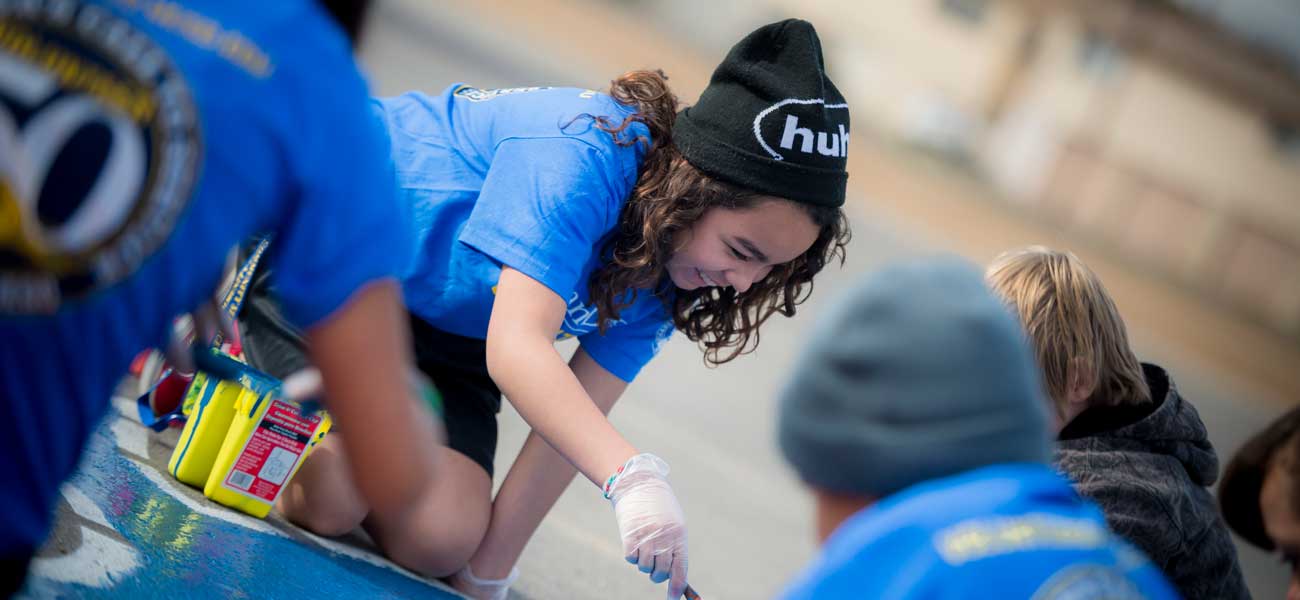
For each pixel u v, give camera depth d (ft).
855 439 6.87
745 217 13.57
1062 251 13.55
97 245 6.94
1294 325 177.47
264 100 7.34
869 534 6.54
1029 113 180.96
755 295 15.05
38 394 7.16
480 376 16.43
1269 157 179.42
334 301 8.00
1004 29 178.81
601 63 140.26
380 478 8.56
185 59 7.12
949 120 180.65
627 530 13.21
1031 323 12.78
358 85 7.93
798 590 6.74
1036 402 6.96
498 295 13.97
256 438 14.12
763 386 46.34
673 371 43.57
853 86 181.68
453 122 15.52
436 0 132.87
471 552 15.58
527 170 14.12
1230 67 177.78
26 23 6.84
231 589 11.76
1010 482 6.62
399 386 8.40
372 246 8.04
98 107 6.89
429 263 15.16
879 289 7.06
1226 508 11.87
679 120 14.06
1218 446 74.84
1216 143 179.73
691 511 26.18
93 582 10.57
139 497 13.32
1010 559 6.27
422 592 14.61
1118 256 177.47
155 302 7.31
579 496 23.44
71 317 7.02
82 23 6.93
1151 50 177.78
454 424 15.96
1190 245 181.27
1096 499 12.45
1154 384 13.57
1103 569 6.40
